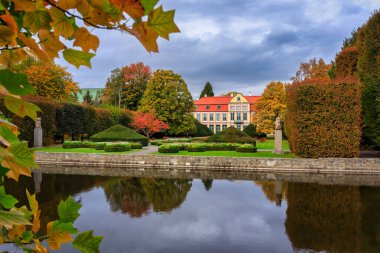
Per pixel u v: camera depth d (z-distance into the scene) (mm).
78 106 28984
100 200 9141
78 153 17812
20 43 670
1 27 550
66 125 27234
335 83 15789
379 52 18266
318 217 7676
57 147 23109
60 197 9133
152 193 10219
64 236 676
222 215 7805
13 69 673
